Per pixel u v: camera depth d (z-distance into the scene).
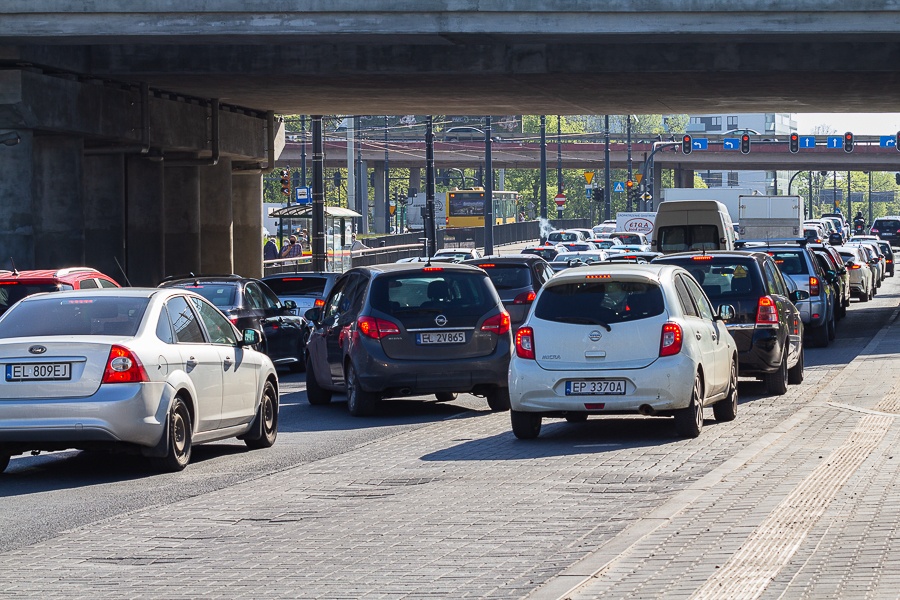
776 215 172.00
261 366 43.34
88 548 26.64
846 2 84.62
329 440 44.84
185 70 100.69
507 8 86.81
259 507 31.12
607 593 20.41
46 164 102.62
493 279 68.00
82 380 35.69
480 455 39.31
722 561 22.27
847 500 27.89
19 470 39.19
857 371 61.38
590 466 36.16
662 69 97.38
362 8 87.62
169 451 37.22
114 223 113.88
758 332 53.91
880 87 113.50
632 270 42.28
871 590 19.78
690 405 41.31
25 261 96.00
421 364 51.00
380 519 29.05
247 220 150.50
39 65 96.06
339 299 55.75
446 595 21.75
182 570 24.33
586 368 41.34
